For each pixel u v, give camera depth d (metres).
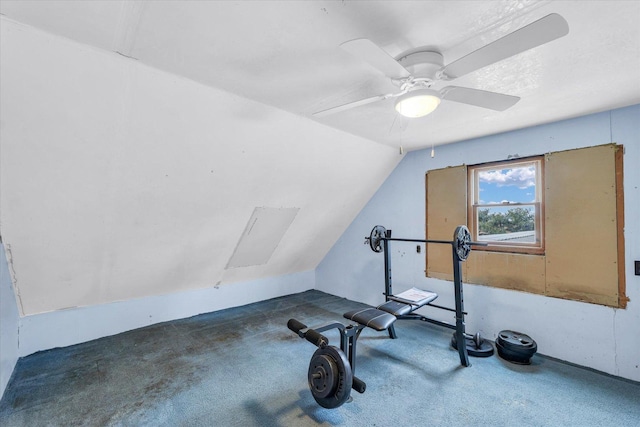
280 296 4.62
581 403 1.94
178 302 3.58
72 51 1.37
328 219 3.99
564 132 2.49
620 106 2.21
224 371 2.37
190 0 1.11
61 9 1.15
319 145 2.76
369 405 1.93
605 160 2.29
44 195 1.92
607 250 2.29
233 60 1.53
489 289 2.95
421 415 1.83
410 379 2.24
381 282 4.01
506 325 2.83
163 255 2.95
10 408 1.89
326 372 1.78
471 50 1.44
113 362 2.50
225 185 2.61
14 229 2.03
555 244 2.54
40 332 2.69
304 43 1.39
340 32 1.31
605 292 2.29
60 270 2.47
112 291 2.99
